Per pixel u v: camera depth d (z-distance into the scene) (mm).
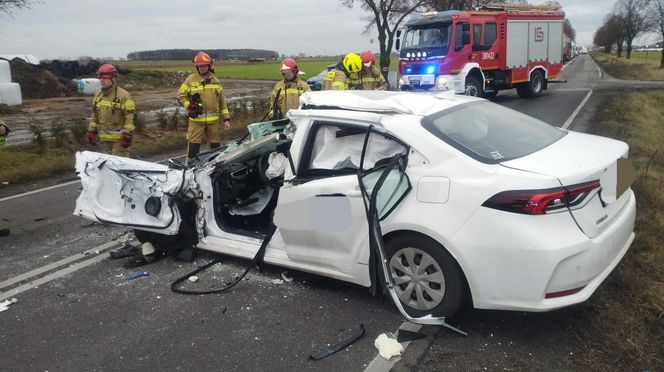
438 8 30359
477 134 3508
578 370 2787
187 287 4129
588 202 2975
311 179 3766
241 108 15031
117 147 7449
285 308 3686
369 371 2902
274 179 4680
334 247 3666
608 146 3545
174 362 3100
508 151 3322
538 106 14844
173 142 11570
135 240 5250
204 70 7738
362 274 3568
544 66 18625
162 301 3910
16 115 19516
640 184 5383
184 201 4434
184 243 4730
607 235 3041
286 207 3844
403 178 3287
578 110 13133
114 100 7246
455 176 3115
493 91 17828
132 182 4504
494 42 16328
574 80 27922
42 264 4773
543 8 18781
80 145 11609
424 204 3180
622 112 11898
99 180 4648
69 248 5172
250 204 4840
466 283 3182
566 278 2861
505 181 2957
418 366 2922
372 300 3721
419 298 3330
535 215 2861
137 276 4387
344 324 3420
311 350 3145
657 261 3764
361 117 3596
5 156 10016
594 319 3162
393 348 3049
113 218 4586
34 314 3812
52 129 11820
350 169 3666
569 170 2977
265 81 40781
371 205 3244
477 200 2994
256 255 4152
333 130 3770
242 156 4555
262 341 3273
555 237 2842
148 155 10727
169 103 23891
